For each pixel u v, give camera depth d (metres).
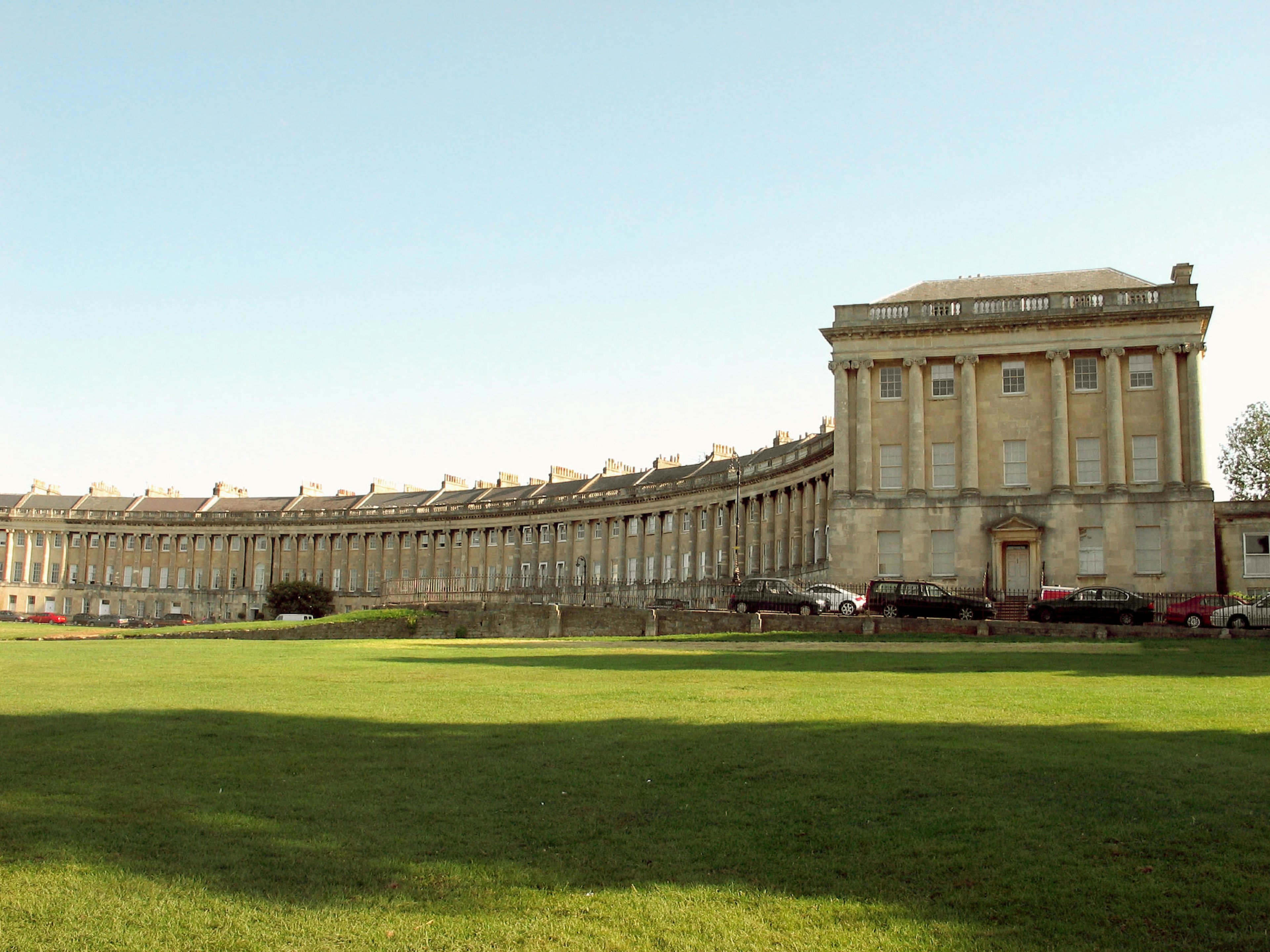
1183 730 17.61
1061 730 17.81
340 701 23.05
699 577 93.38
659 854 11.47
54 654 41.22
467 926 9.59
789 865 11.07
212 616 132.00
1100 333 58.78
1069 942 9.09
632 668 31.92
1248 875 10.42
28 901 10.09
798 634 44.91
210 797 13.78
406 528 123.94
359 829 12.35
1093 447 58.69
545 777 14.77
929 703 21.45
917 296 65.62
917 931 9.37
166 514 136.75
